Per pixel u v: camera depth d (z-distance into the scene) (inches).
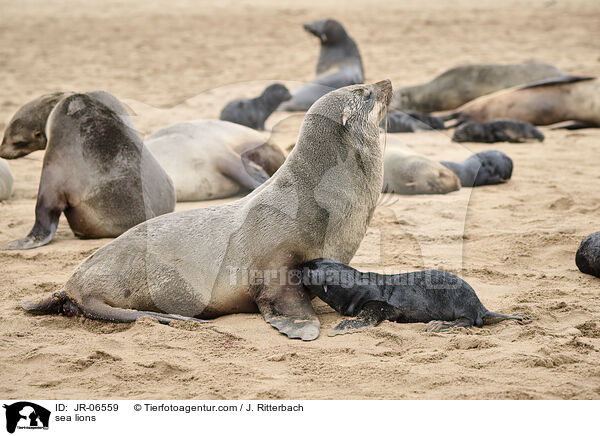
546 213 586.2
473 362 318.0
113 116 531.2
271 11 2699.3
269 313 371.2
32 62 1628.9
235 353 334.0
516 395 288.2
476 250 494.3
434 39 1937.7
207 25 2329.0
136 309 386.6
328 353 332.5
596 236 437.4
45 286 424.5
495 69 1144.8
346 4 2945.4
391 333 348.5
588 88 983.6
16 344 342.0
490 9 2642.7
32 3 3004.4
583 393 289.1
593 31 2001.7
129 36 2084.2
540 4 2760.8
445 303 364.2
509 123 893.8
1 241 523.8
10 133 572.4
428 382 300.5
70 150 523.2
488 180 677.9
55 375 311.7
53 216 522.9
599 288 415.8
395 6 2827.3
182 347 339.6
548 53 1648.6
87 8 2854.3
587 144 884.6
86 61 1652.3
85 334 359.6
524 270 453.7
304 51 1785.2
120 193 518.3
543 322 364.8
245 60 1654.8
